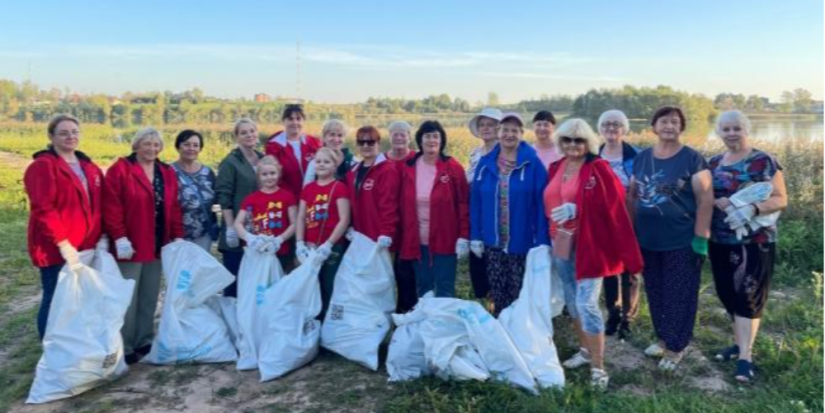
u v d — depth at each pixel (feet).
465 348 12.46
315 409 11.90
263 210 15.33
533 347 12.34
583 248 12.12
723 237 12.99
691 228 12.82
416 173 14.70
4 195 41.65
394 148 15.33
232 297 16.21
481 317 12.42
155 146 14.46
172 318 14.24
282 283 14.42
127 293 13.29
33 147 85.56
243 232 15.21
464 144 55.01
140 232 14.23
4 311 18.52
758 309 12.85
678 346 12.96
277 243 15.01
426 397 11.88
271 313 14.07
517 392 11.62
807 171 31.01
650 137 48.65
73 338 12.53
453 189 14.49
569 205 12.35
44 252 13.39
